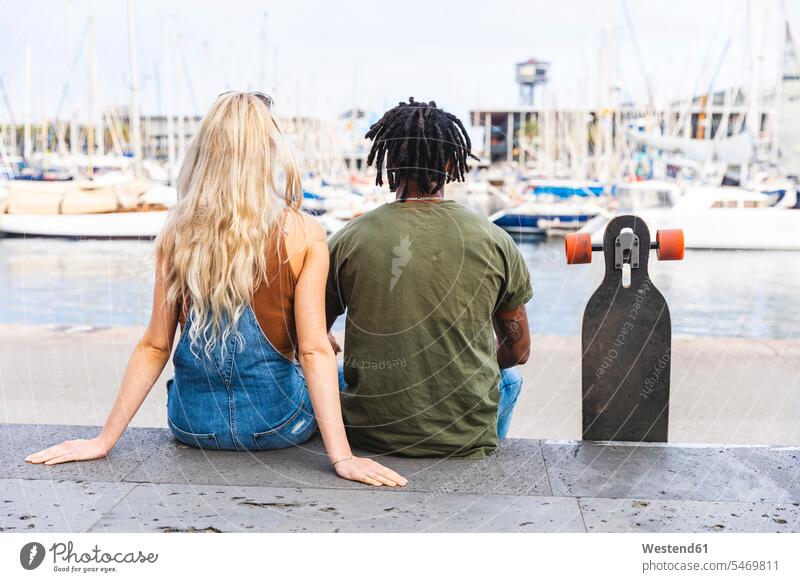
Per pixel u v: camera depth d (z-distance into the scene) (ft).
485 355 6.35
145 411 10.82
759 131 57.98
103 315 24.20
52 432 7.03
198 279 5.99
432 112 6.16
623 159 55.16
